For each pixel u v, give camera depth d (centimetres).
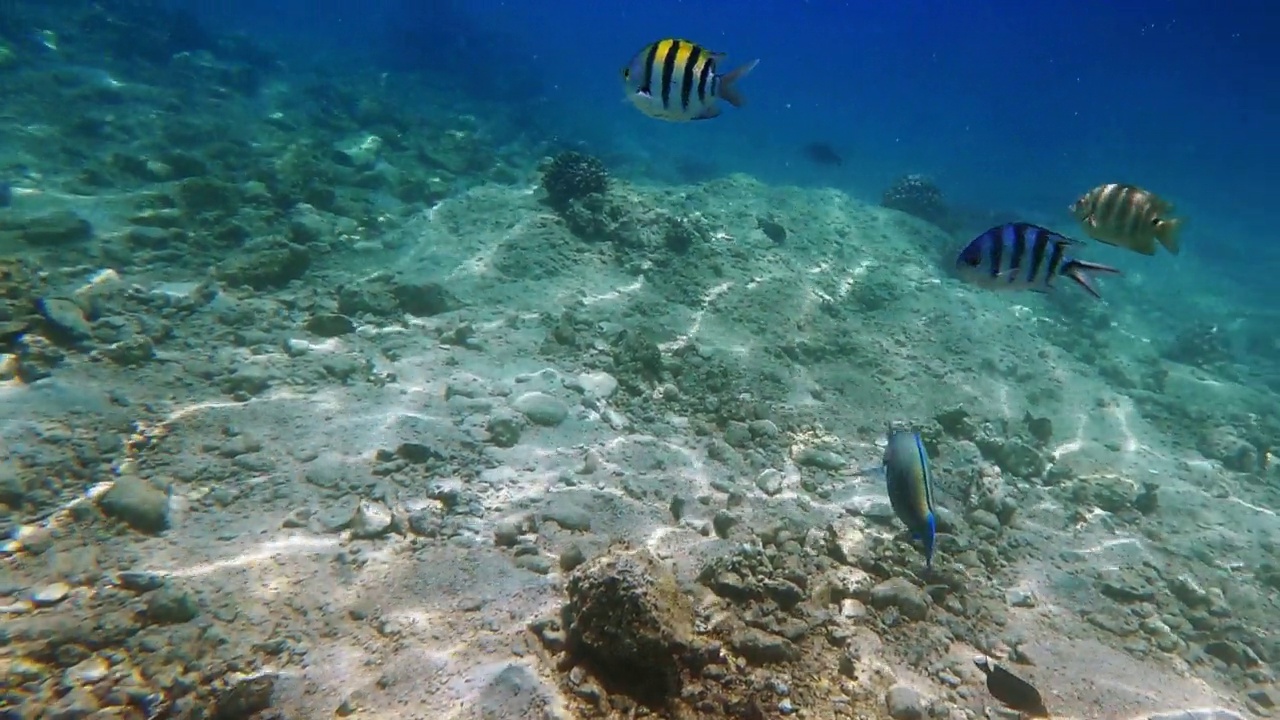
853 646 75
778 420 127
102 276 124
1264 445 155
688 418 124
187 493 84
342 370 114
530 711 60
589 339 140
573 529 89
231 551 76
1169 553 111
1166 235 87
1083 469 134
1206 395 178
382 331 131
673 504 96
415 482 93
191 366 106
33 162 175
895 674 73
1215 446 149
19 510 76
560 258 172
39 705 58
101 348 103
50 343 101
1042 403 154
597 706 62
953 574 90
